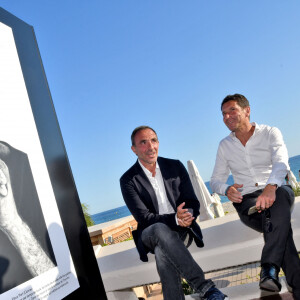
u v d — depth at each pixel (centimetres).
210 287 203
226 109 280
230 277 547
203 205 439
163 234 214
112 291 266
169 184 266
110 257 303
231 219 326
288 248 214
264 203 218
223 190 276
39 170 177
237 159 284
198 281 204
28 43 202
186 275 204
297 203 312
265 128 278
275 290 201
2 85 170
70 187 197
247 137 283
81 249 189
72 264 178
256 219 245
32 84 194
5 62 177
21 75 185
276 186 228
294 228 238
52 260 167
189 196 268
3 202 151
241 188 281
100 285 193
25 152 171
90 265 191
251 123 287
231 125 280
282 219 212
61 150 200
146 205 261
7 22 188
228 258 243
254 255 239
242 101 282
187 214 231
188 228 247
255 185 270
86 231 198
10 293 141
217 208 594
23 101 181
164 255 211
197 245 252
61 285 167
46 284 159
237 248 243
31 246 158
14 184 159
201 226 330
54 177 187
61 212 183
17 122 172
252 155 278
